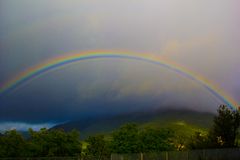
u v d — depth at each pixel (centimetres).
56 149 4744
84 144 5459
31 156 4419
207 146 6094
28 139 4838
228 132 6438
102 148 5422
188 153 5109
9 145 4284
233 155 5888
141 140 5822
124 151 5594
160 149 5778
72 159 4191
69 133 5044
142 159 4506
